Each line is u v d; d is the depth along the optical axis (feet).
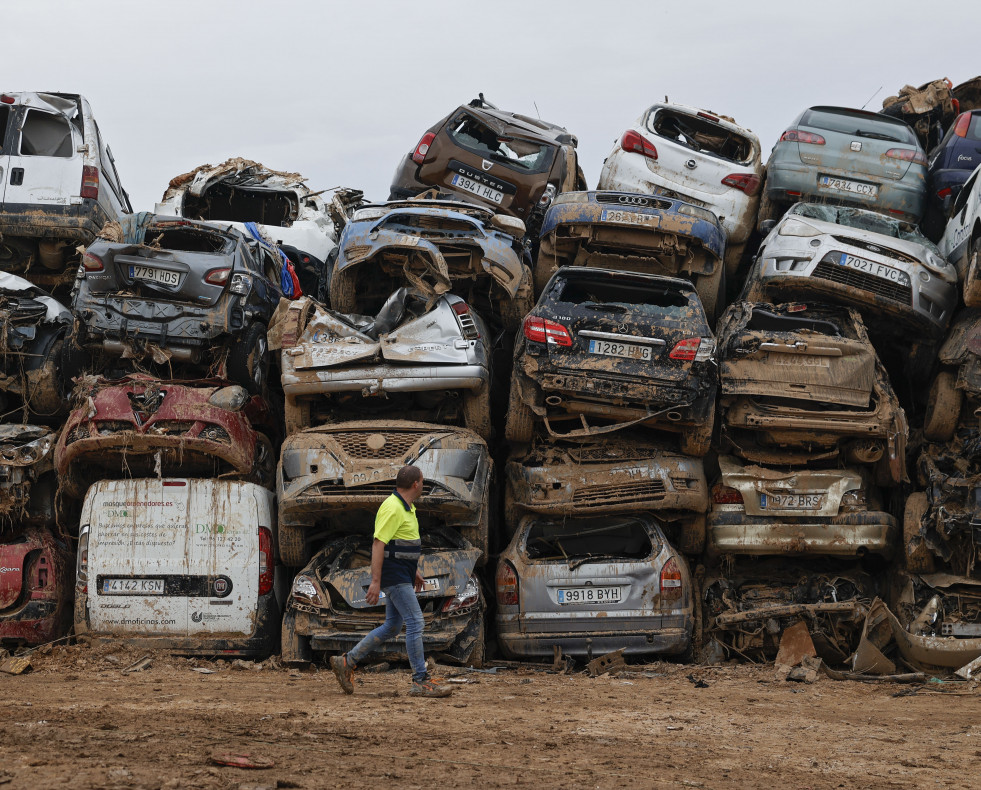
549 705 25.85
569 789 16.16
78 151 43.27
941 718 25.34
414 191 47.06
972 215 38.14
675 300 37.17
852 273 37.83
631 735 21.83
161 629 34.53
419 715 23.31
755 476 35.94
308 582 33.27
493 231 39.47
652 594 34.17
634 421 34.63
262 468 37.73
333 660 25.99
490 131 48.37
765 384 34.76
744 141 46.98
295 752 18.17
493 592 38.32
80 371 38.29
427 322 36.06
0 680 29.32
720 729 23.03
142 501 35.22
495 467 40.70
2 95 43.37
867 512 35.53
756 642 35.42
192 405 35.73
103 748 17.90
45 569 35.99
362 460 33.65
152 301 36.86
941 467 36.70
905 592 35.63
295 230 48.47
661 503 35.29
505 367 41.06
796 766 19.02
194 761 16.85
